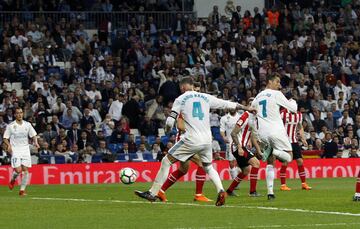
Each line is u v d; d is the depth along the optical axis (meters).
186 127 32.97
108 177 57.94
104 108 67.25
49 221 28.36
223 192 32.50
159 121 67.12
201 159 33.16
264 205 33.47
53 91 66.50
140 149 61.69
